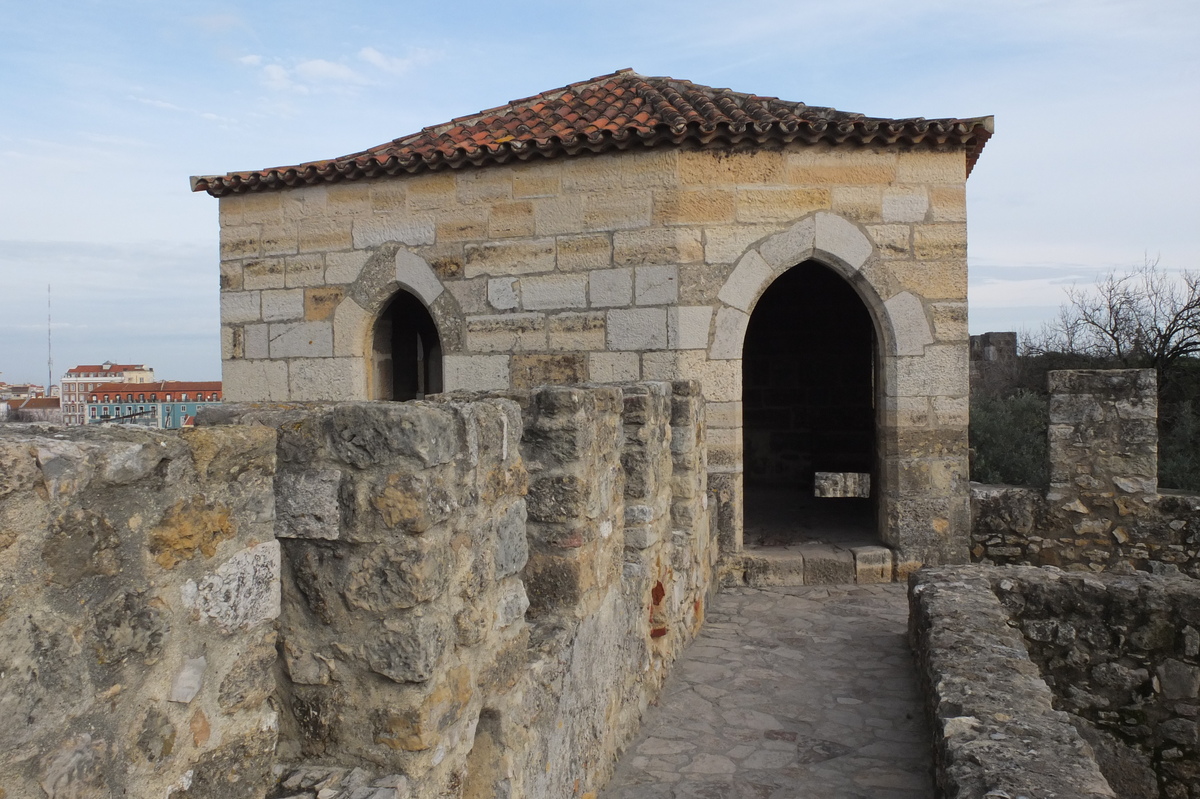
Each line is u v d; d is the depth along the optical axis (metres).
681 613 5.48
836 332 11.36
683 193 7.51
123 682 1.45
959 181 7.58
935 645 4.15
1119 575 5.44
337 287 8.66
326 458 2.14
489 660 2.54
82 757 1.35
